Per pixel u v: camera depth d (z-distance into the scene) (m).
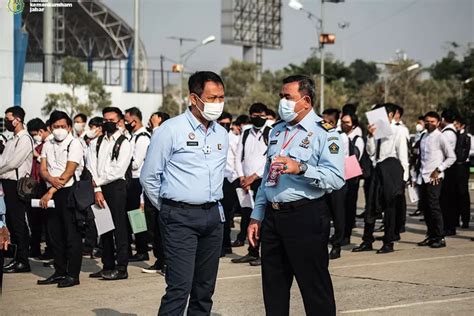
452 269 9.62
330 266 9.96
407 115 51.94
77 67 38.72
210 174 6.09
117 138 9.16
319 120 5.81
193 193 6.01
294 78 5.80
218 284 8.81
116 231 9.28
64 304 7.89
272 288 5.88
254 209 6.08
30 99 37.62
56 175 8.95
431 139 11.66
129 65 45.75
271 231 5.81
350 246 12.05
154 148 6.08
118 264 9.33
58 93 37.84
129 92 43.34
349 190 11.97
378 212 11.20
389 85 53.91
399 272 9.44
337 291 8.30
